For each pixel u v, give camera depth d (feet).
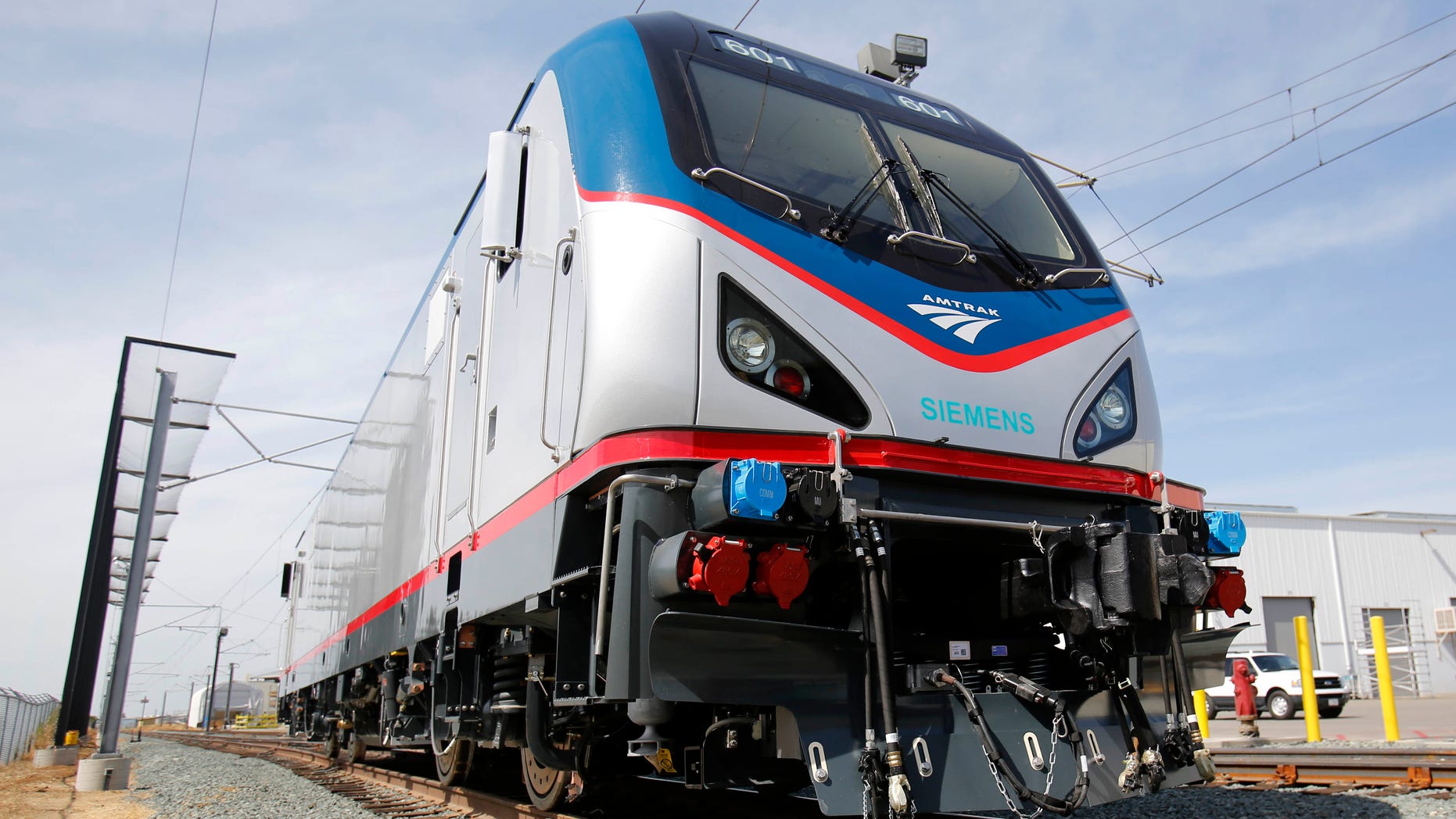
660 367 12.41
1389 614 102.32
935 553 14.70
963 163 16.99
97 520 70.90
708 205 13.28
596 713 16.01
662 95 14.23
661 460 11.98
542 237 15.83
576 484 12.99
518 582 15.05
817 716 11.55
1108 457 14.70
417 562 23.84
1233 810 18.21
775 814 18.19
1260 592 99.40
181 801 33.60
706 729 13.39
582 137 14.70
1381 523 105.19
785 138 14.93
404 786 30.58
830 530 12.17
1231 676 75.61
